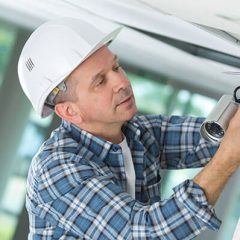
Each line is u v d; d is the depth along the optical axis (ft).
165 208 4.74
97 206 5.02
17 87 16.88
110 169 5.66
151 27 7.61
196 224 4.71
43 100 5.70
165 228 4.73
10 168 17.48
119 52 12.78
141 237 4.85
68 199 5.18
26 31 14.08
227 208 17.48
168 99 17.29
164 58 10.84
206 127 5.20
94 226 5.08
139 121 6.25
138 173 5.85
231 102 5.16
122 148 5.81
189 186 4.67
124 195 5.04
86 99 5.40
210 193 4.66
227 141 4.58
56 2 7.89
